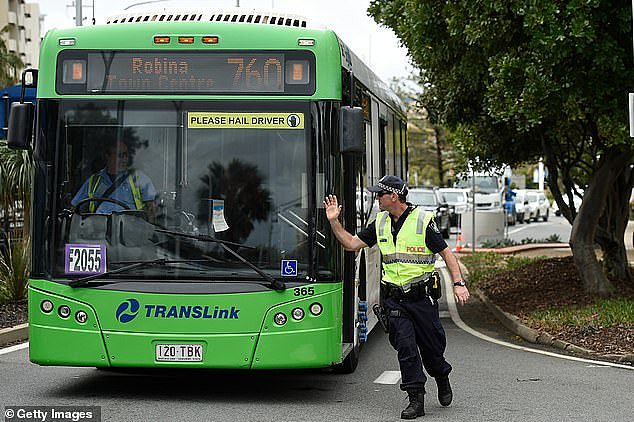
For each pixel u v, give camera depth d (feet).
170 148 39.65
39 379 45.80
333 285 39.01
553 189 81.25
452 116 78.13
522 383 45.91
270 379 46.32
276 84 39.68
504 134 80.59
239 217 39.27
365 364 50.88
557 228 218.79
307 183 39.29
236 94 39.65
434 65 71.36
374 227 38.47
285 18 41.88
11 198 75.61
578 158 80.74
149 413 38.06
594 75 63.00
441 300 86.28
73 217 39.50
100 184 39.68
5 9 350.43
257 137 39.60
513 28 64.28
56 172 39.75
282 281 38.91
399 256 37.99
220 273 38.88
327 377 46.85
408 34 70.49
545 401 41.39
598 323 61.41
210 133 39.65
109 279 39.06
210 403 40.29
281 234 39.17
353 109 38.88
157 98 39.75
